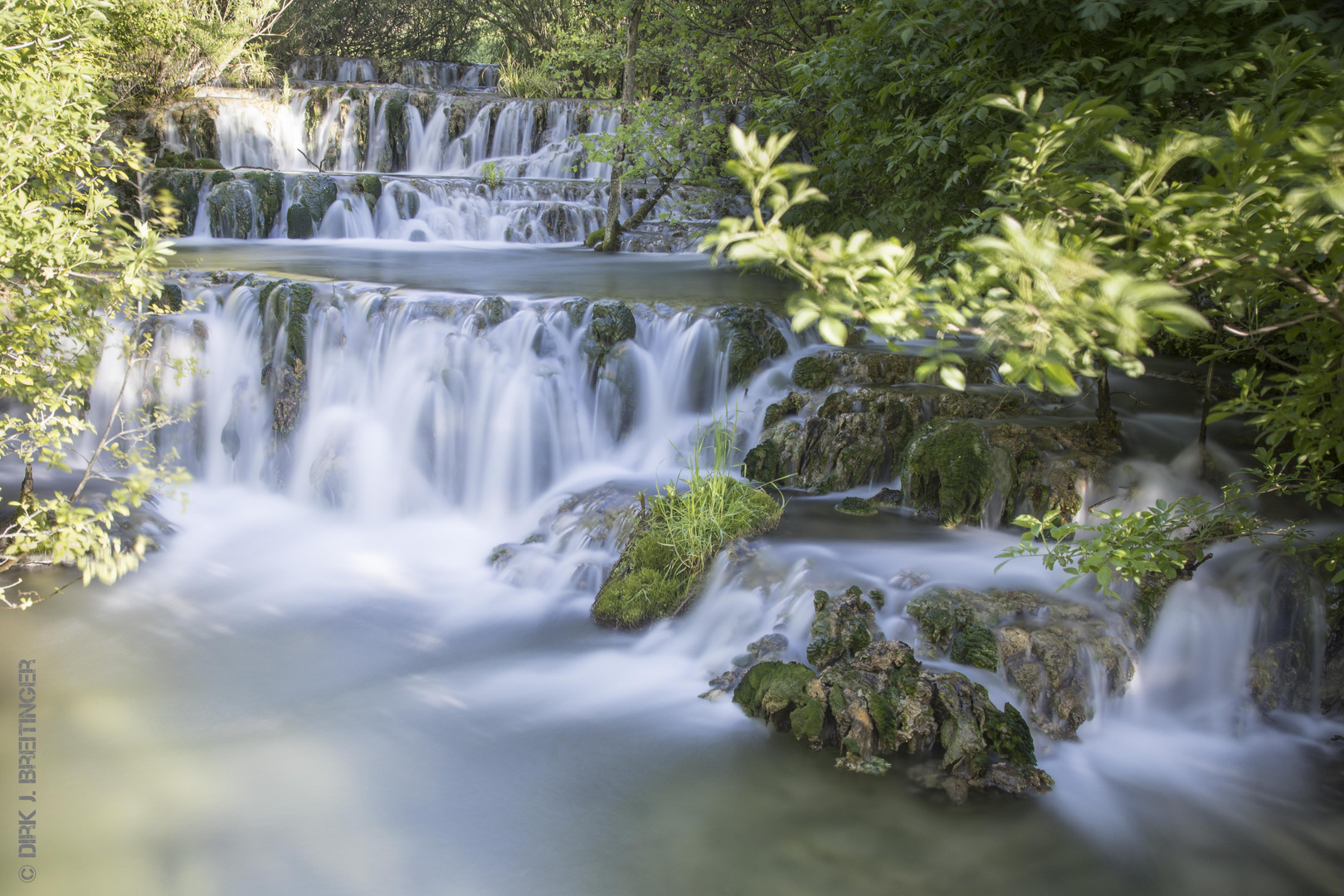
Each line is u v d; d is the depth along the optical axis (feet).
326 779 15.38
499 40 99.76
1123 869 13.37
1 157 15.24
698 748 16.01
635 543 21.29
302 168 64.28
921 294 8.07
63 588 21.26
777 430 25.50
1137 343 6.26
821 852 13.65
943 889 13.01
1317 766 15.94
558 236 52.65
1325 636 17.08
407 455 27.68
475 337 28.04
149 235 17.07
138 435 27.61
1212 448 21.95
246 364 29.09
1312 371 12.55
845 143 28.66
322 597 21.97
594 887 13.07
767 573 19.31
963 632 16.89
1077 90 19.66
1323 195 7.06
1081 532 20.15
